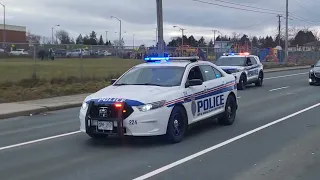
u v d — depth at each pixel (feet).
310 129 33.19
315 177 20.43
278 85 81.76
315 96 59.00
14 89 61.11
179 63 32.04
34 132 33.88
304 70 148.36
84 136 31.40
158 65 31.91
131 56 98.12
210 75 33.83
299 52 214.48
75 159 24.32
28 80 67.46
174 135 28.02
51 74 82.48
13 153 26.16
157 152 25.70
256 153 25.35
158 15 80.84
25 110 45.50
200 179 20.13
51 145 28.40
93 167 22.49
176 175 20.83
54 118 42.39
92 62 102.01
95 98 27.30
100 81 75.15
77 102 53.16
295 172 21.31
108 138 29.99
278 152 25.57
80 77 77.56
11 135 32.65
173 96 28.02
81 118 27.71
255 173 21.13
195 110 30.58
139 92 27.43
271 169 21.85
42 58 95.35
